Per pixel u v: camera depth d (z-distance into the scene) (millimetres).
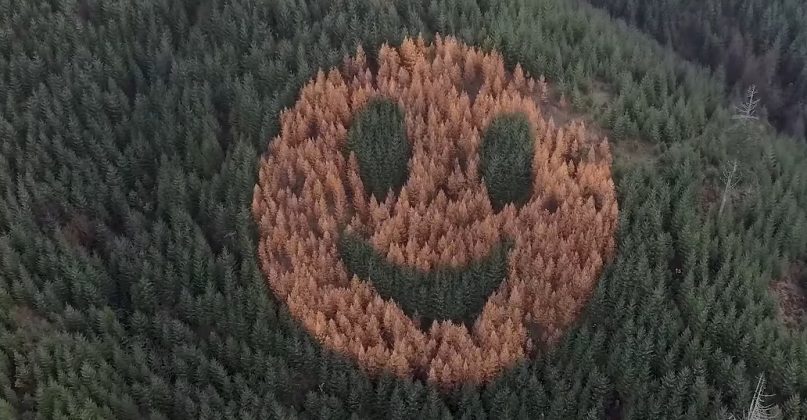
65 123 62281
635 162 61250
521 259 55312
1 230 56125
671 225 57625
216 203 58031
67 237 57125
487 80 63406
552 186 58312
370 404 52156
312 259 55438
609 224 56719
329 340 52812
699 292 53656
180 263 55406
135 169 60531
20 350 49906
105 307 52375
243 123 62062
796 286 57062
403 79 63250
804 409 48969
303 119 61094
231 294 54438
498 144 59844
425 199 57375
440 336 53375
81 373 49031
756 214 59000
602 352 52781
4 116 62312
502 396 50562
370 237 56562
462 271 55375
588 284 54562
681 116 64250
